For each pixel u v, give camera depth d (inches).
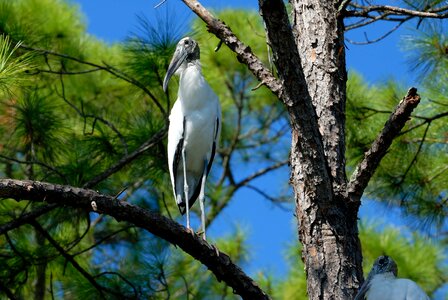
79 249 457.4
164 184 466.3
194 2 303.4
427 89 401.1
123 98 595.5
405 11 323.6
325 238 292.4
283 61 270.2
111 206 278.8
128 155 413.1
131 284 390.0
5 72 293.9
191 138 390.9
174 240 284.4
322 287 288.8
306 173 290.7
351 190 294.4
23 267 398.0
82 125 508.1
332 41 323.6
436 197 410.6
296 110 281.3
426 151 404.5
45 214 412.2
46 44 501.0
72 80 592.7
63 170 413.4
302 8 330.6
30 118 417.7
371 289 318.3
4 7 446.9
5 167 502.0
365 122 407.2
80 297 395.9
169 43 422.6
